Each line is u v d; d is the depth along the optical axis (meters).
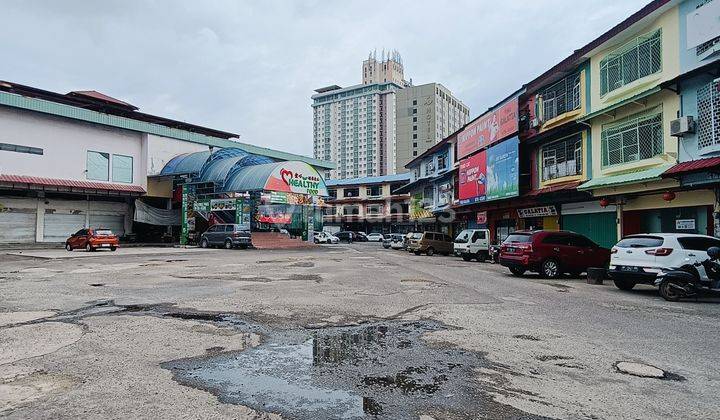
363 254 28.03
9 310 8.36
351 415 3.90
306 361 5.43
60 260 20.11
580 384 4.74
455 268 18.53
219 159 37.69
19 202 31.66
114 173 36.44
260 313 8.23
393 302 9.61
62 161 33.06
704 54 13.57
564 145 21.45
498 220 29.39
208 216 36.38
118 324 7.23
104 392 4.32
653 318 8.25
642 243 11.30
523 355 5.76
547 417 3.92
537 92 23.44
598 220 19.53
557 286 12.95
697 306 9.66
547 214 23.12
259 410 3.97
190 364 5.25
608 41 17.64
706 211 14.37
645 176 15.04
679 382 4.84
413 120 108.75
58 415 3.79
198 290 10.96
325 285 12.15
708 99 13.01
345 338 6.55
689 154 13.99
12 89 34.72
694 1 14.19
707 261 10.62
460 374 5.02
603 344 6.34
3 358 5.38
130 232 38.56
